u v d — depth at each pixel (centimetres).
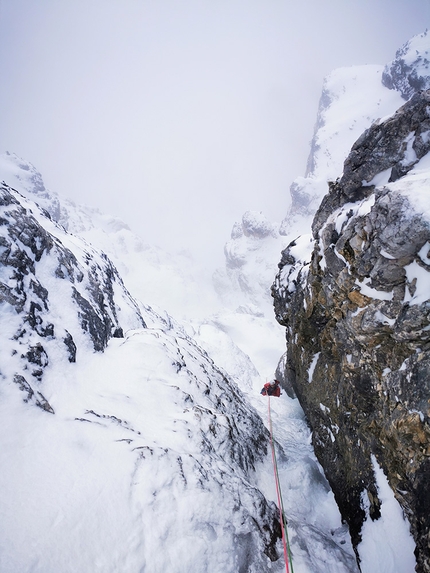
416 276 398
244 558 432
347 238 510
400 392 434
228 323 3478
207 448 565
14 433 411
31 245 671
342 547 544
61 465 405
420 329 396
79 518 365
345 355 602
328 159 10406
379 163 597
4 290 550
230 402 827
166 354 740
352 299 508
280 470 739
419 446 398
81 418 483
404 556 435
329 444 739
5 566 305
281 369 1386
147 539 385
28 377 488
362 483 565
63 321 650
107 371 641
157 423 559
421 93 559
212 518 441
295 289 912
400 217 393
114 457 442
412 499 426
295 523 565
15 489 362
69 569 326
